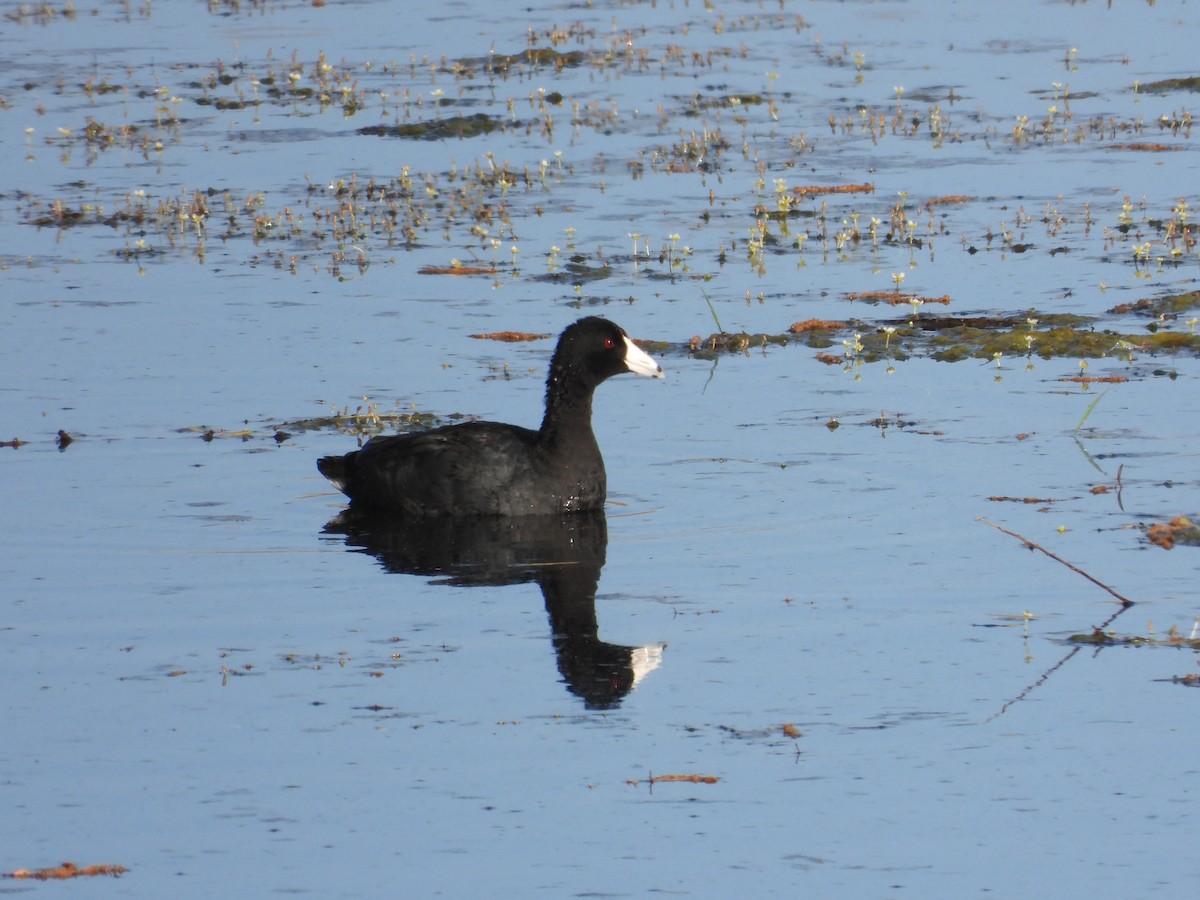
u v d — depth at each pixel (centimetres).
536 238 2577
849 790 973
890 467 1599
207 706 1105
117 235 2622
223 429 1748
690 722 1070
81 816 955
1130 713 1063
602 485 1548
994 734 1039
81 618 1269
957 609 1249
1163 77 3659
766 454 1659
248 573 1374
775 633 1214
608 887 870
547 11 4716
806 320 2142
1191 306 2139
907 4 4672
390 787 985
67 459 1659
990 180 2884
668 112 3475
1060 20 4372
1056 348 1992
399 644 1212
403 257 2475
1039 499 1489
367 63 4009
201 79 3850
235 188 2930
